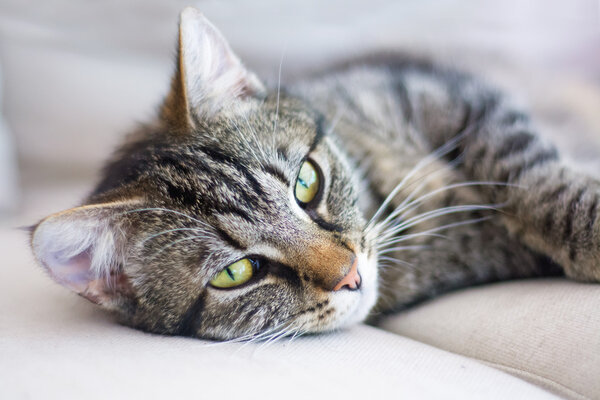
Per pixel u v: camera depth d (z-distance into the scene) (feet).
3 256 1.32
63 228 1.03
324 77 1.59
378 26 1.84
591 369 0.95
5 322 1.04
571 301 1.04
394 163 1.29
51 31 1.71
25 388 0.87
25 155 1.73
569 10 1.79
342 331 1.10
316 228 1.09
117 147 1.28
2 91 1.67
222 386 0.89
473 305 1.12
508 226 1.19
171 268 1.07
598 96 1.71
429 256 1.23
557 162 1.22
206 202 1.06
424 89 1.43
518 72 1.70
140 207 1.07
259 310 1.09
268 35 1.77
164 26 1.77
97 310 1.12
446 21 1.81
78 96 1.74
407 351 1.01
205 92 1.14
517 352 1.01
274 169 1.10
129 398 0.86
